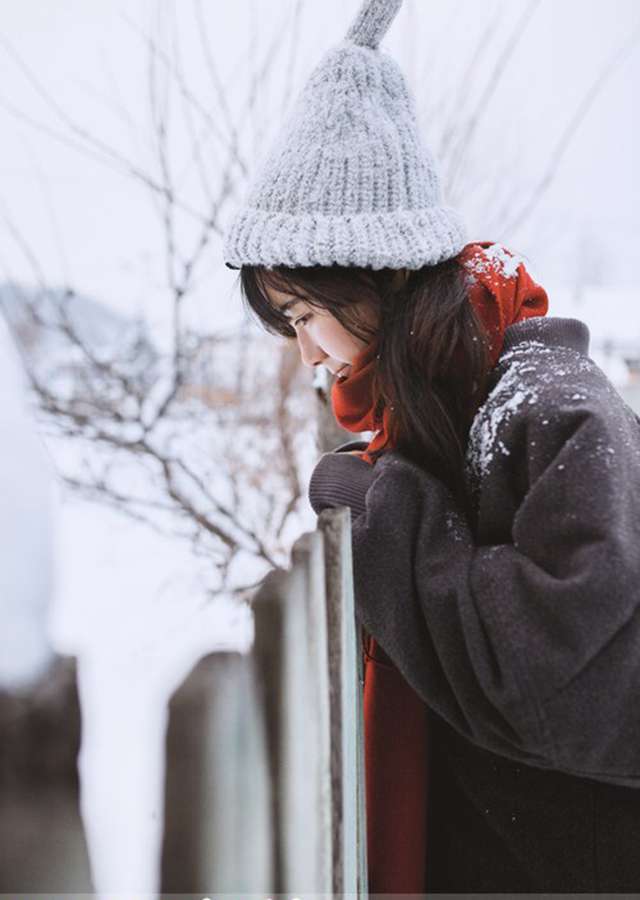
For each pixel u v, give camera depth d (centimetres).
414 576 89
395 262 93
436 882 106
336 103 96
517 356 97
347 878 78
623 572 76
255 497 250
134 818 46
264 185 99
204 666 52
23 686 44
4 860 42
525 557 83
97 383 260
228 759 52
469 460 97
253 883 55
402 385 95
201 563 211
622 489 81
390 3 101
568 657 76
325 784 70
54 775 43
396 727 103
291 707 59
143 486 238
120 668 51
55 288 291
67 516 219
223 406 277
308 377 273
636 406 405
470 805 103
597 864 91
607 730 78
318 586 70
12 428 51
